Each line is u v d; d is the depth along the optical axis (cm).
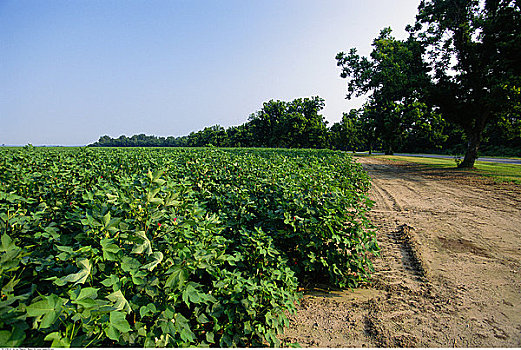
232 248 410
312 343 308
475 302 395
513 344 312
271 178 617
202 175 644
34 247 260
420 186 1342
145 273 226
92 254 224
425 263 512
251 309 287
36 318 173
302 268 452
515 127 2095
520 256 545
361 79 3048
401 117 2867
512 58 1675
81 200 412
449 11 1903
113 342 224
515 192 1142
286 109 7994
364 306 384
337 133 7181
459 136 5722
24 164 685
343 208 473
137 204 284
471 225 730
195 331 293
